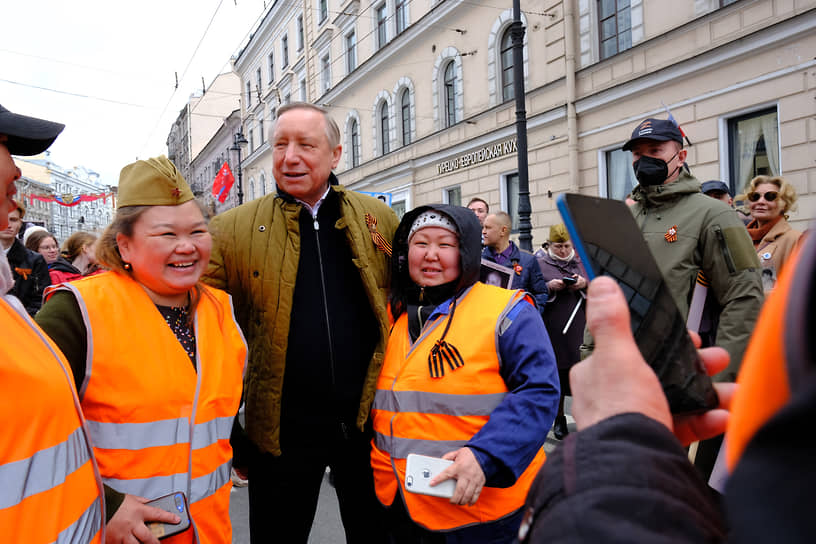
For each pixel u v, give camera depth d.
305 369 1.81
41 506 0.94
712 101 7.46
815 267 0.27
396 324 1.88
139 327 1.32
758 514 0.25
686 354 0.57
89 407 1.25
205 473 1.35
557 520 0.41
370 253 1.91
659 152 2.19
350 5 17.36
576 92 9.55
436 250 1.73
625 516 0.38
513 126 10.99
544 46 10.16
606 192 9.30
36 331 1.03
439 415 1.58
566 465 0.45
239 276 1.82
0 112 1.05
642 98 8.46
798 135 6.52
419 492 1.47
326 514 3.12
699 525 0.38
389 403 1.69
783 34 6.53
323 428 1.83
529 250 7.64
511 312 1.64
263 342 1.78
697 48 7.58
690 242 2.12
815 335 0.26
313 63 20.55
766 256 3.17
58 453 0.98
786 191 3.18
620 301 0.51
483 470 1.44
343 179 18.66
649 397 0.48
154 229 1.35
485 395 1.58
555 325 4.21
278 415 1.77
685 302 2.13
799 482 0.25
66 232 61.28
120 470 1.24
